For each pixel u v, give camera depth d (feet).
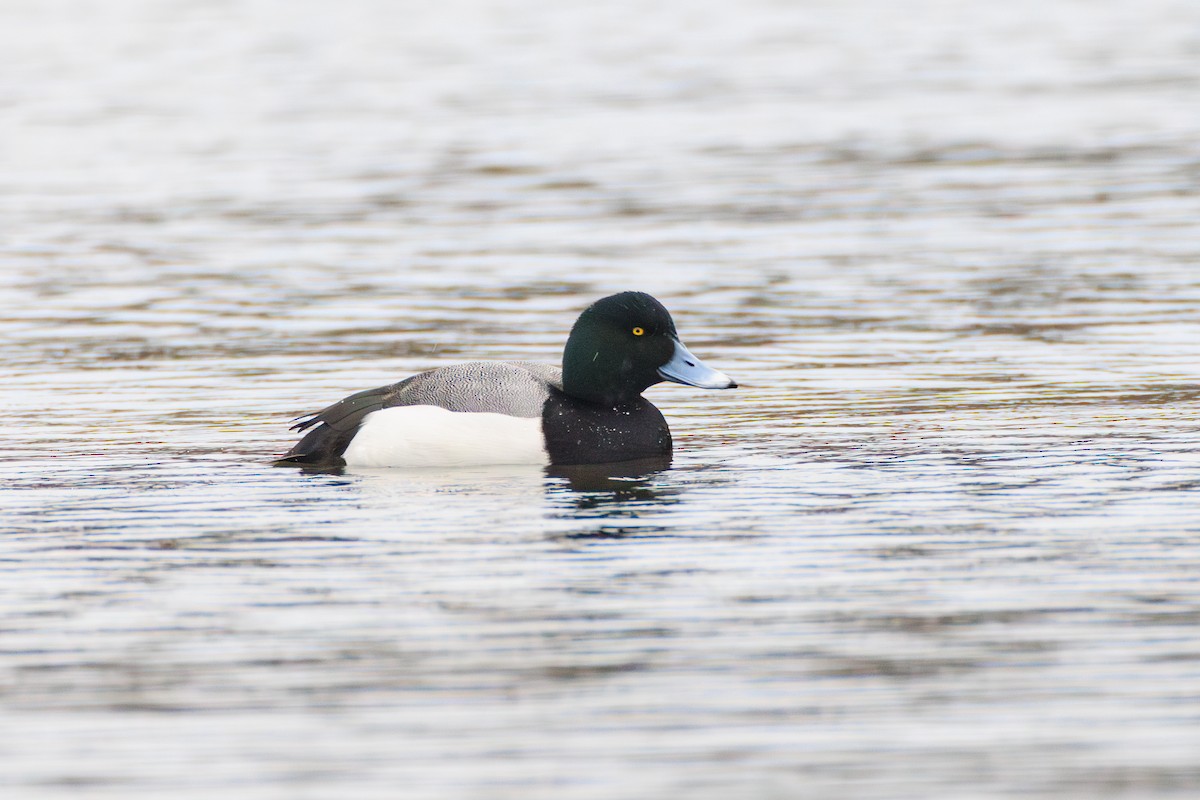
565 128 105.19
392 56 135.74
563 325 60.49
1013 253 71.31
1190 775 24.13
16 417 47.93
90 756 25.20
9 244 76.54
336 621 30.42
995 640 29.09
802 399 49.75
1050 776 24.18
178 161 96.78
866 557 33.88
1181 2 163.22
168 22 154.92
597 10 162.81
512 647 29.04
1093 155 94.02
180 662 28.58
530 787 24.06
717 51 136.67
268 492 39.52
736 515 37.22
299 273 69.97
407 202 85.10
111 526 36.78
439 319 61.57
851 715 26.17
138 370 54.03
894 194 85.05
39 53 138.21
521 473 41.19
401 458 41.70
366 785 24.22
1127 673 27.58
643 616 30.48
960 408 48.03
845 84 120.98
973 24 151.74
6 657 28.89
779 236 75.82
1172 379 50.98
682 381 42.78
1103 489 38.93
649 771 24.48
